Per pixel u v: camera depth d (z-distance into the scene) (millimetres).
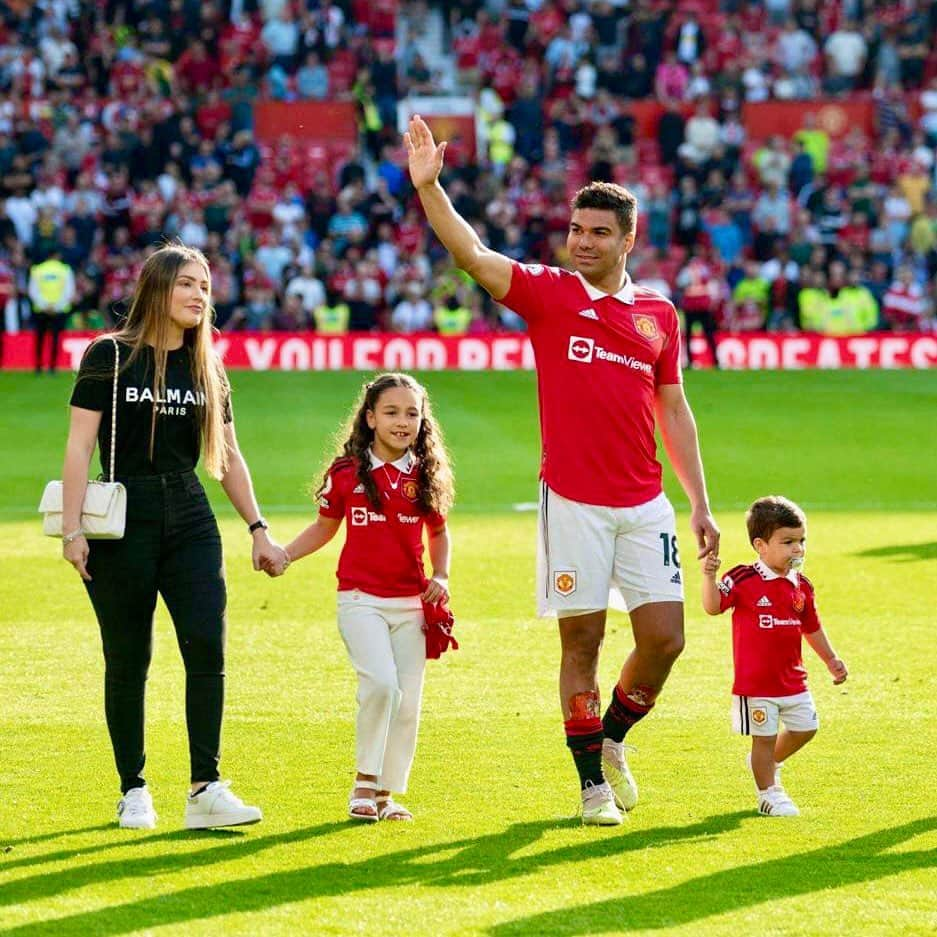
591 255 11781
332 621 18719
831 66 60062
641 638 11891
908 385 43312
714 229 51875
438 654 11992
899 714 14672
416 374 44531
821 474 31734
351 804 11695
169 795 12359
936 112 58125
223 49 57406
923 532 25141
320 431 35969
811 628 12086
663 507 11977
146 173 51250
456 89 59875
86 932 9312
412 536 11977
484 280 11703
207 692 11438
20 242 47562
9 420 37188
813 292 48500
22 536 24734
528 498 28812
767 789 11891
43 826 11438
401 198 52938
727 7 61156
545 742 13844
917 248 52625
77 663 16609
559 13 60688
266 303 47375
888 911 9688
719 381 43750
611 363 11766
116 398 11352
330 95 57719
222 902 9828
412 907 9750
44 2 57125
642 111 57844
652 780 12750
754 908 9742
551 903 9836
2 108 52750
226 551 23328
